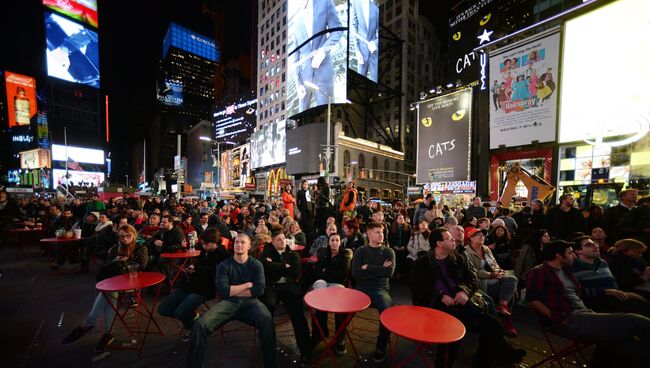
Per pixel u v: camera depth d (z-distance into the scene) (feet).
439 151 96.89
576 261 14.25
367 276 14.40
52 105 353.31
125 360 12.61
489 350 11.75
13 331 15.07
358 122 207.00
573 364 12.73
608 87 48.39
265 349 11.66
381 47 213.05
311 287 18.61
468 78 92.99
